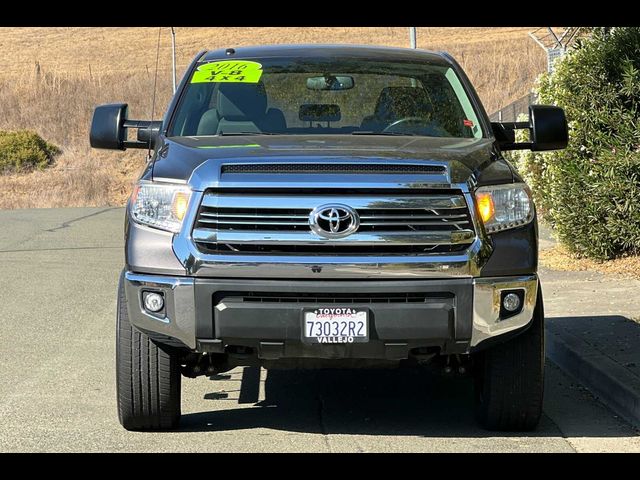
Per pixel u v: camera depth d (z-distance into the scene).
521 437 6.29
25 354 8.77
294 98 7.07
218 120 6.91
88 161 45.41
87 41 93.38
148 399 6.12
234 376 8.00
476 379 6.54
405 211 5.64
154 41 92.31
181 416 6.79
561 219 12.70
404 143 6.24
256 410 6.96
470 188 5.70
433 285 5.62
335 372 8.12
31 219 22.27
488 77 60.34
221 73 7.26
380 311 5.60
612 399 7.16
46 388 7.56
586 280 11.56
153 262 5.70
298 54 7.45
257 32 93.69
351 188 5.61
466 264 5.64
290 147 5.99
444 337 5.67
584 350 8.09
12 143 45.06
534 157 15.57
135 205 5.86
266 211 5.61
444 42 79.25
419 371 8.14
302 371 8.16
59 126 55.62
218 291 5.62
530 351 6.07
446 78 7.32
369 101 7.07
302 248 5.61
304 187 5.60
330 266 5.57
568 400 7.29
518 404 6.16
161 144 6.50
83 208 26.33
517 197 5.84
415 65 7.41
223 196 5.62
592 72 12.14
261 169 5.66
